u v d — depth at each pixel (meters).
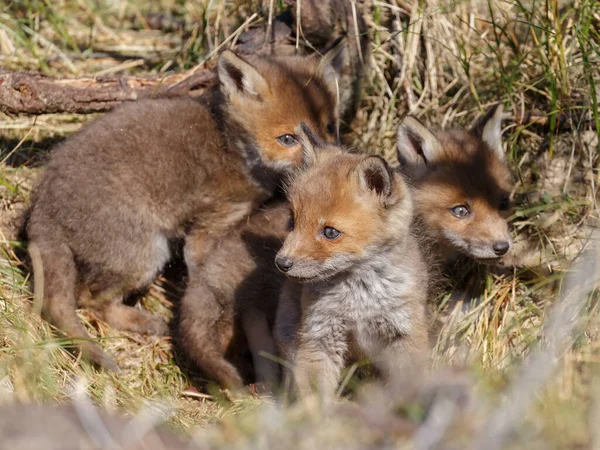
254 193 12.37
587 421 7.32
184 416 9.42
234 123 12.19
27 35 15.81
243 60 12.01
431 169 11.17
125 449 7.03
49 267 11.12
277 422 7.52
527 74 12.38
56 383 9.07
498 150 11.48
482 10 13.59
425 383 8.40
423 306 9.59
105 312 11.55
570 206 11.23
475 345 10.17
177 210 11.90
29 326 10.02
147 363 10.88
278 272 10.71
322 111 12.30
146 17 17.06
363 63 13.25
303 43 13.66
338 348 9.69
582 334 9.25
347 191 9.12
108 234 11.29
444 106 12.95
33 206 11.61
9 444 6.80
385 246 9.20
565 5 12.52
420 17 12.62
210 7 13.95
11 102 12.31
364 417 7.70
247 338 11.01
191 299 10.95
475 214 10.80
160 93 12.96
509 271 11.26
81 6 17.05
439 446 6.84
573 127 11.69
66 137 12.87
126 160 11.52
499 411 7.14
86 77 12.75
